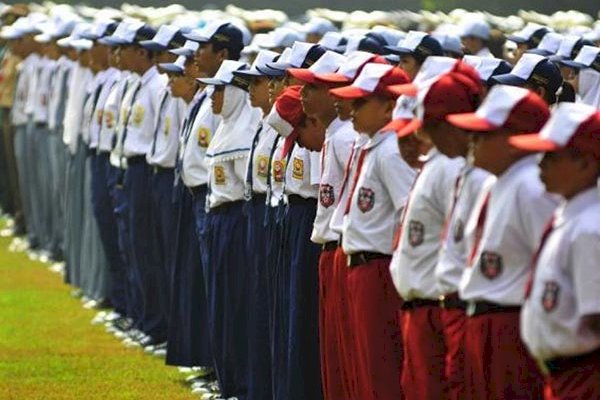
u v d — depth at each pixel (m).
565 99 19.25
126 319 29.84
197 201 23.59
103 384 24.73
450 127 15.09
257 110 22.30
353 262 17.50
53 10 41.41
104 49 30.58
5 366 26.33
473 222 14.59
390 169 17.05
